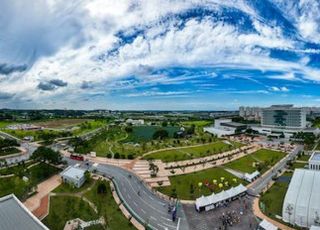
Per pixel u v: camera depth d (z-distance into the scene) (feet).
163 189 457.68
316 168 543.80
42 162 580.71
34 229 225.35
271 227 317.83
